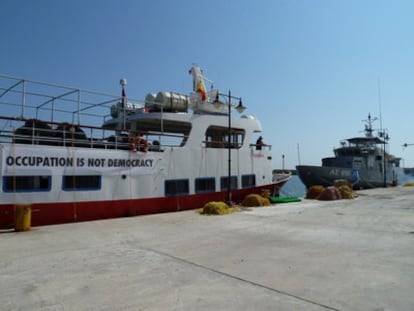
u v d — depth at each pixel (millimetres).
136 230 12125
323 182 36875
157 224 13500
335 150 45125
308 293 5578
